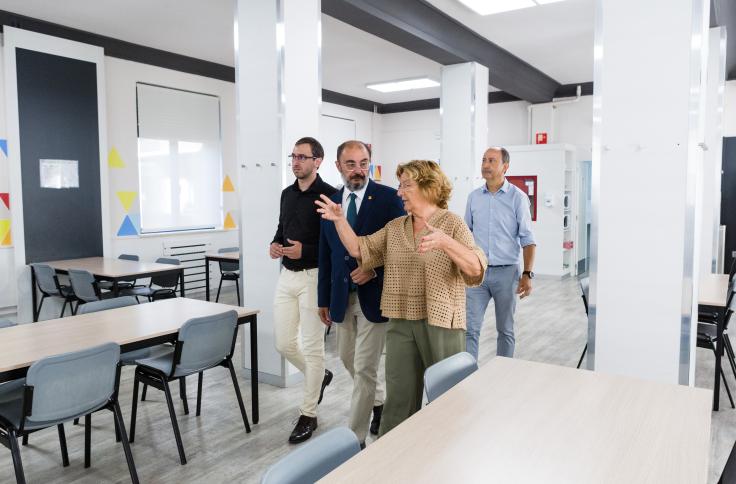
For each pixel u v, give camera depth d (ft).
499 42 22.75
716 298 11.89
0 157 18.67
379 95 34.50
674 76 8.80
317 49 13.87
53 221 19.77
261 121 13.21
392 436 5.01
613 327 9.50
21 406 8.11
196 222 25.95
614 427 5.19
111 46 21.50
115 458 9.71
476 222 12.27
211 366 10.12
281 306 10.98
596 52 9.37
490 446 4.81
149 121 23.53
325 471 4.72
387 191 9.09
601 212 9.50
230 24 19.92
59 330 9.37
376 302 8.82
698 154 8.98
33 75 18.90
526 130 33.09
